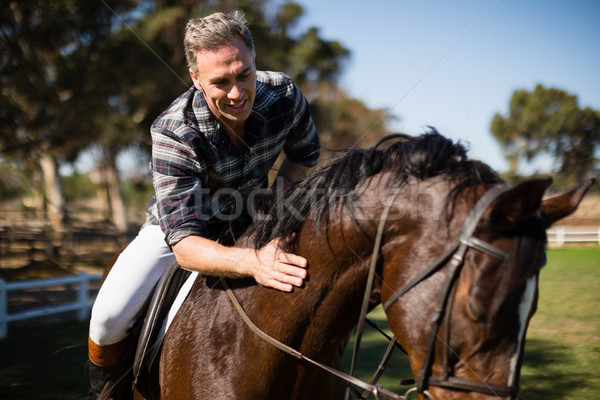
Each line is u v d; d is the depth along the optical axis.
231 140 1.73
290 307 1.45
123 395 1.85
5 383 4.14
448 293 1.12
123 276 1.78
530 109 20.12
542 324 6.01
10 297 8.64
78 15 10.87
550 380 4.09
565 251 14.17
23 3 10.04
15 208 36.19
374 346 5.12
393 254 1.27
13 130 11.58
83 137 12.81
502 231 1.12
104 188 27.47
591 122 19.42
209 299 1.64
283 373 1.46
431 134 1.36
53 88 11.21
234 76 1.56
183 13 11.57
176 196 1.63
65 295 8.91
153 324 1.71
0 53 10.44
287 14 14.62
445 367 1.11
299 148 2.05
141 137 13.75
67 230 19.73
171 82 11.88
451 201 1.20
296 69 15.01
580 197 1.19
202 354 1.55
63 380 4.21
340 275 1.39
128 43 11.14
